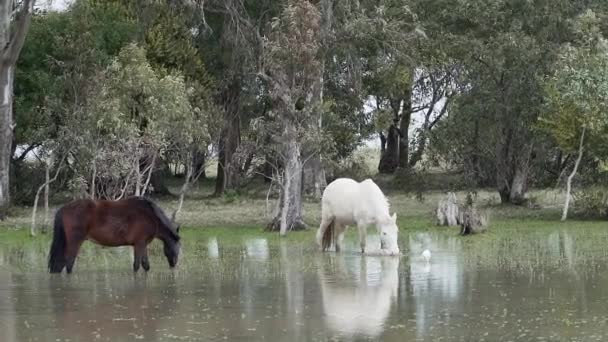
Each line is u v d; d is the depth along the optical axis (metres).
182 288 20.95
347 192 27.34
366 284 21.12
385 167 59.97
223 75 47.78
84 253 28.45
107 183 35.72
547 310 17.56
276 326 16.55
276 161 37.41
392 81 49.72
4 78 38.03
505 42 40.94
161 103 33.69
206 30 47.31
